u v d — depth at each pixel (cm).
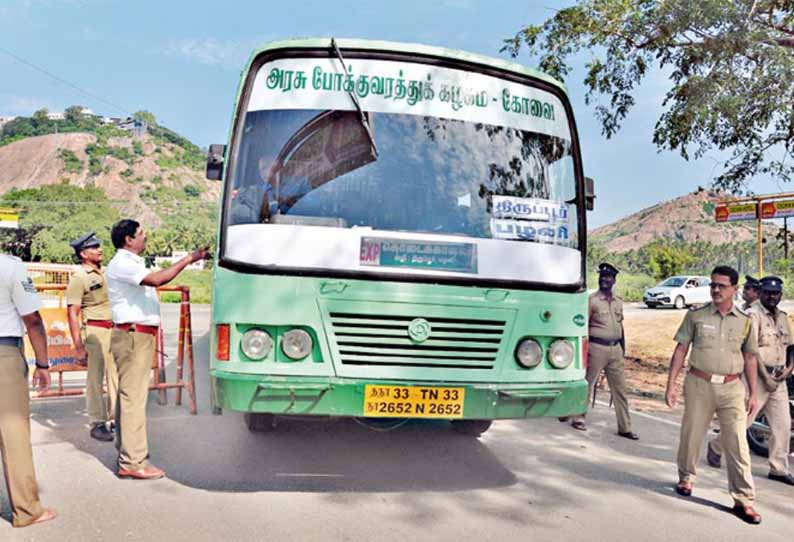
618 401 801
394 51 545
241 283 484
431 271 505
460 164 538
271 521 480
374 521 489
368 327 490
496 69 566
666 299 3388
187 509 496
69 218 9762
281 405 476
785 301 3709
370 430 730
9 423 456
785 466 657
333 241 495
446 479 592
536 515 520
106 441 672
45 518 471
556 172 570
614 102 1348
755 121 1193
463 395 495
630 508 550
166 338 1631
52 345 816
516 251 529
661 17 1144
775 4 1142
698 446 584
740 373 563
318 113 525
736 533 511
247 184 506
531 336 521
